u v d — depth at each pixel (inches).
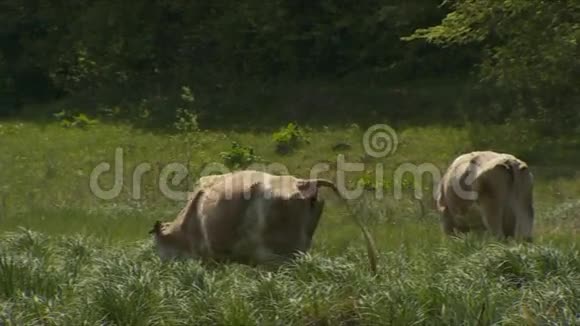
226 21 3026.6
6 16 3447.3
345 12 2967.5
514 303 939.3
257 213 1036.5
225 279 992.2
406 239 1273.4
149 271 1003.3
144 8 3115.2
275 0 2979.8
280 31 2977.4
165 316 939.3
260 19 2989.7
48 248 1136.8
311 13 2992.1
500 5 2284.7
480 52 2775.6
